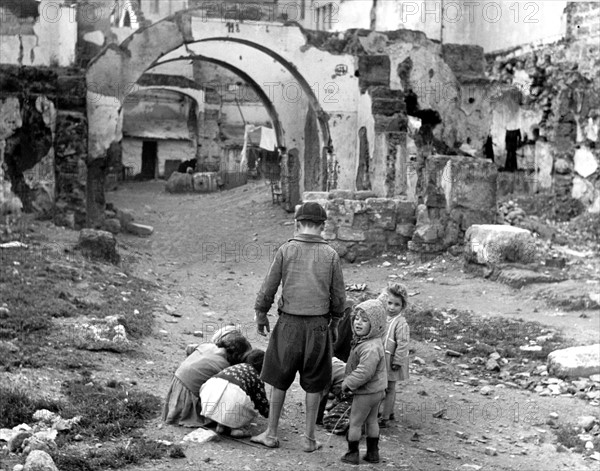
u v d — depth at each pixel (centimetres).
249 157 3244
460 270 1527
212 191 2856
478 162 1616
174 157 3862
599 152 2048
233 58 2272
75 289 1210
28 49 2114
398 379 792
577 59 2139
